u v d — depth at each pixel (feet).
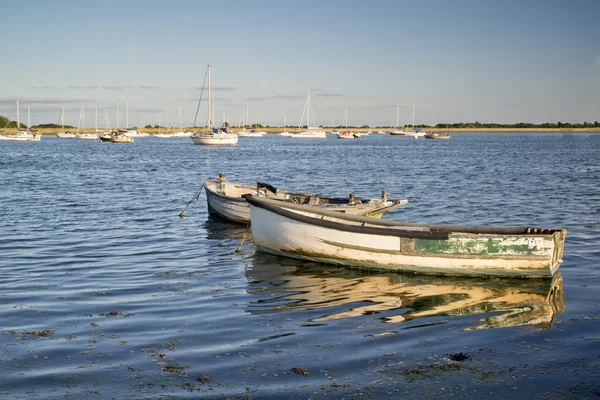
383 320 37.27
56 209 88.99
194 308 39.50
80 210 88.17
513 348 32.30
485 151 327.26
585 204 93.76
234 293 43.55
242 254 58.08
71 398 26.35
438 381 28.14
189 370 29.27
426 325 36.24
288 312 38.83
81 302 40.52
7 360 30.27
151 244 62.64
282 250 56.08
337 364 30.01
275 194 74.23
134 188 122.52
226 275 49.26
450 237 48.70
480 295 43.52
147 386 27.50
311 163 219.41
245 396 26.58
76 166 194.59
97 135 599.57
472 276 48.93
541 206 92.07
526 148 367.66
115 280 46.85
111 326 35.55
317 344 32.78
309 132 617.21
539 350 31.99
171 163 214.69
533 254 47.21
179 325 35.88
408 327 35.83
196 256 56.90
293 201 73.87
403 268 50.42
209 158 252.01
